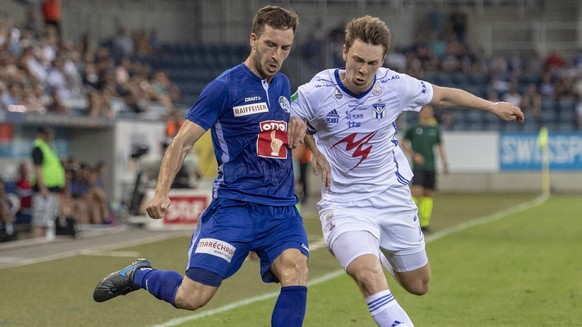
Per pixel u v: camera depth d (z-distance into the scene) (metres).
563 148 81.94
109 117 53.81
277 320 15.87
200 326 22.11
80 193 48.72
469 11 101.56
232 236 15.95
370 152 17.50
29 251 37.47
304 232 16.61
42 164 42.53
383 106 17.31
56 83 58.62
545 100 90.81
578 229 47.69
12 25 61.91
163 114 62.12
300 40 95.50
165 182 15.44
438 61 94.31
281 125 16.34
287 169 16.48
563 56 101.31
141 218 48.03
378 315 16.27
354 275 16.72
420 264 18.22
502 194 77.81
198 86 84.19
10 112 45.03
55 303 25.28
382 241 17.92
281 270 16.16
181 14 92.75
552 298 26.45
